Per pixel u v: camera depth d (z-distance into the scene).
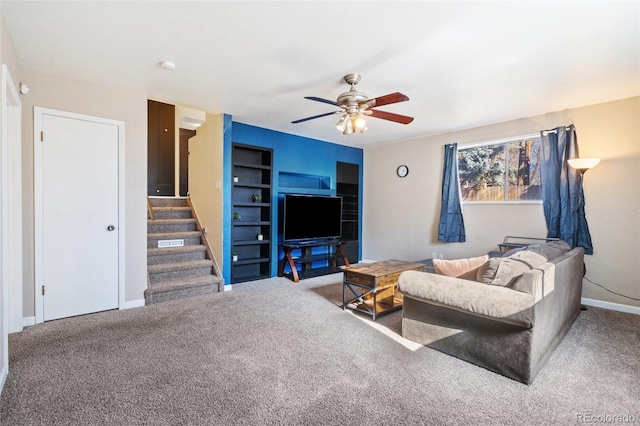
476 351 2.27
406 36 2.25
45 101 2.99
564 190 3.82
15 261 2.80
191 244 4.81
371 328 2.97
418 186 5.54
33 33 2.28
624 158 3.51
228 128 4.36
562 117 3.92
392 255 5.97
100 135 3.30
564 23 2.06
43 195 3.01
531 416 1.73
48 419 1.67
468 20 2.04
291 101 3.76
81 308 3.23
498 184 4.57
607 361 2.34
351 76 2.94
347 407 1.79
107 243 3.37
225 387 1.98
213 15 2.04
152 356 2.38
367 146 6.34
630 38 2.24
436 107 3.83
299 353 2.45
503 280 2.23
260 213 5.28
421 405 1.82
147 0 1.88
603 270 3.63
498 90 3.26
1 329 1.99
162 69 2.87
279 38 2.31
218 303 3.71
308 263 5.42
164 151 6.65
